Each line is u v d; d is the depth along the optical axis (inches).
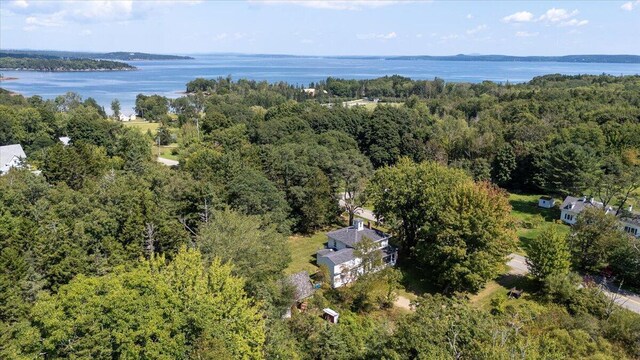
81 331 818.8
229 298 1052.5
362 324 1478.8
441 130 4370.1
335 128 4197.8
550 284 1727.4
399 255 2255.2
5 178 2079.2
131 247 1594.5
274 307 1334.9
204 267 1190.9
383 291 1721.2
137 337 830.5
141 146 3427.7
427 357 885.2
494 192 2050.9
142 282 922.1
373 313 1701.5
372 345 1083.3
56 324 802.2
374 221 2704.2
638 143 3511.3
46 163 2465.6
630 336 1348.4
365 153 4028.1
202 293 984.9
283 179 2514.8
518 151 3563.0
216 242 1397.6
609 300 1649.9
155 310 869.2
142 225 1669.5
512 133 3907.5
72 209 1721.2
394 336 1016.9
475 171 3415.4
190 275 1043.3
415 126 4239.7
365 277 1710.1
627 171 2834.6
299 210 2518.5
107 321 828.0
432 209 1980.8
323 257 1968.5
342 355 1159.0
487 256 1786.4
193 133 4281.5
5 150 3125.0
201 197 2017.7
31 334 825.5
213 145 3585.1
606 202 2645.2
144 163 2844.5
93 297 847.7
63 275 1405.0
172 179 2118.6
